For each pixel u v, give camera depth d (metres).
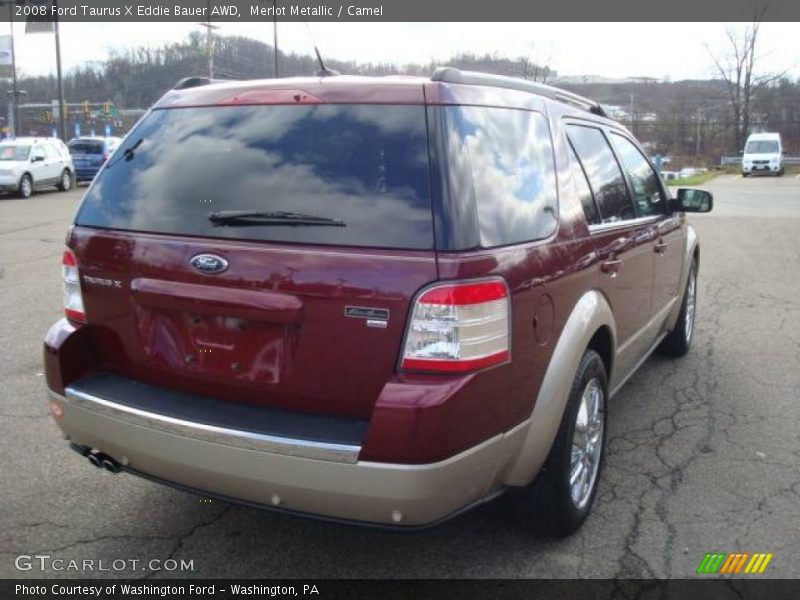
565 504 3.29
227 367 2.85
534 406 3.00
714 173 52.31
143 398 2.99
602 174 4.04
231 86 3.20
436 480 2.55
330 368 2.67
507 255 2.78
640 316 4.46
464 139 2.77
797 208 21.19
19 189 22.97
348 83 2.94
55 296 8.48
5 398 5.12
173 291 2.88
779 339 6.80
